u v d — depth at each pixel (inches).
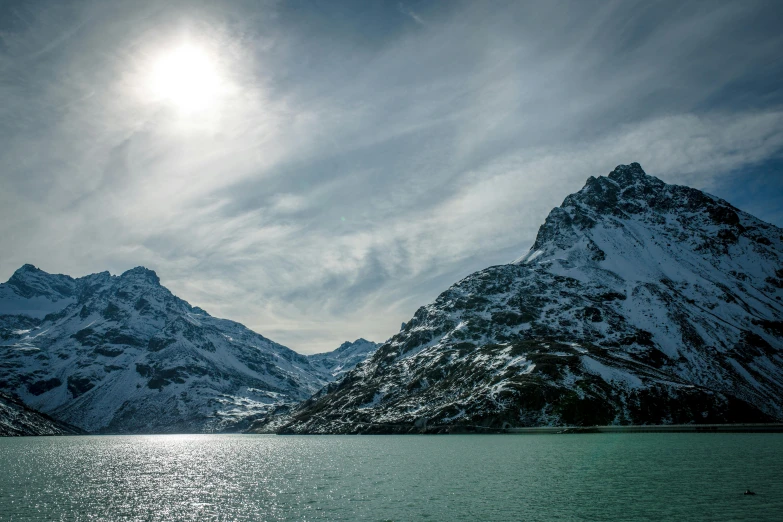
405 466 5113.2
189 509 3253.0
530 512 2925.7
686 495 3245.6
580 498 3245.6
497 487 3708.2
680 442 6747.1
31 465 6141.7
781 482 3631.9
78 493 3912.4
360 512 3036.4
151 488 4138.8
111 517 3065.9
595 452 5684.1
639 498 3196.4
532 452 5925.2
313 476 4645.7
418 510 3048.7
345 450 7593.5
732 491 3341.5
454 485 3848.4
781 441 6766.7
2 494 3892.7
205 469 5536.4
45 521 2967.5
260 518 2960.1
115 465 6151.6
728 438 7362.2
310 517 2950.3
